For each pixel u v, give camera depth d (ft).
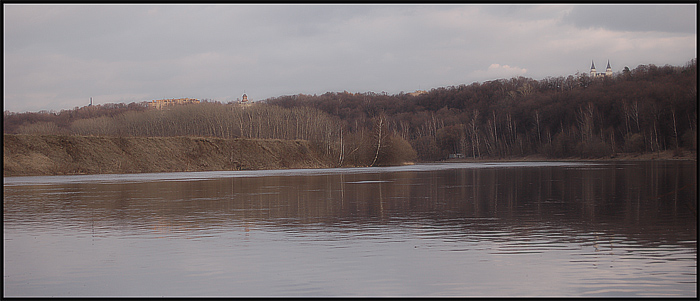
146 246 42.73
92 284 31.96
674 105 328.08
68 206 73.10
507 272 33.42
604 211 61.82
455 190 97.96
